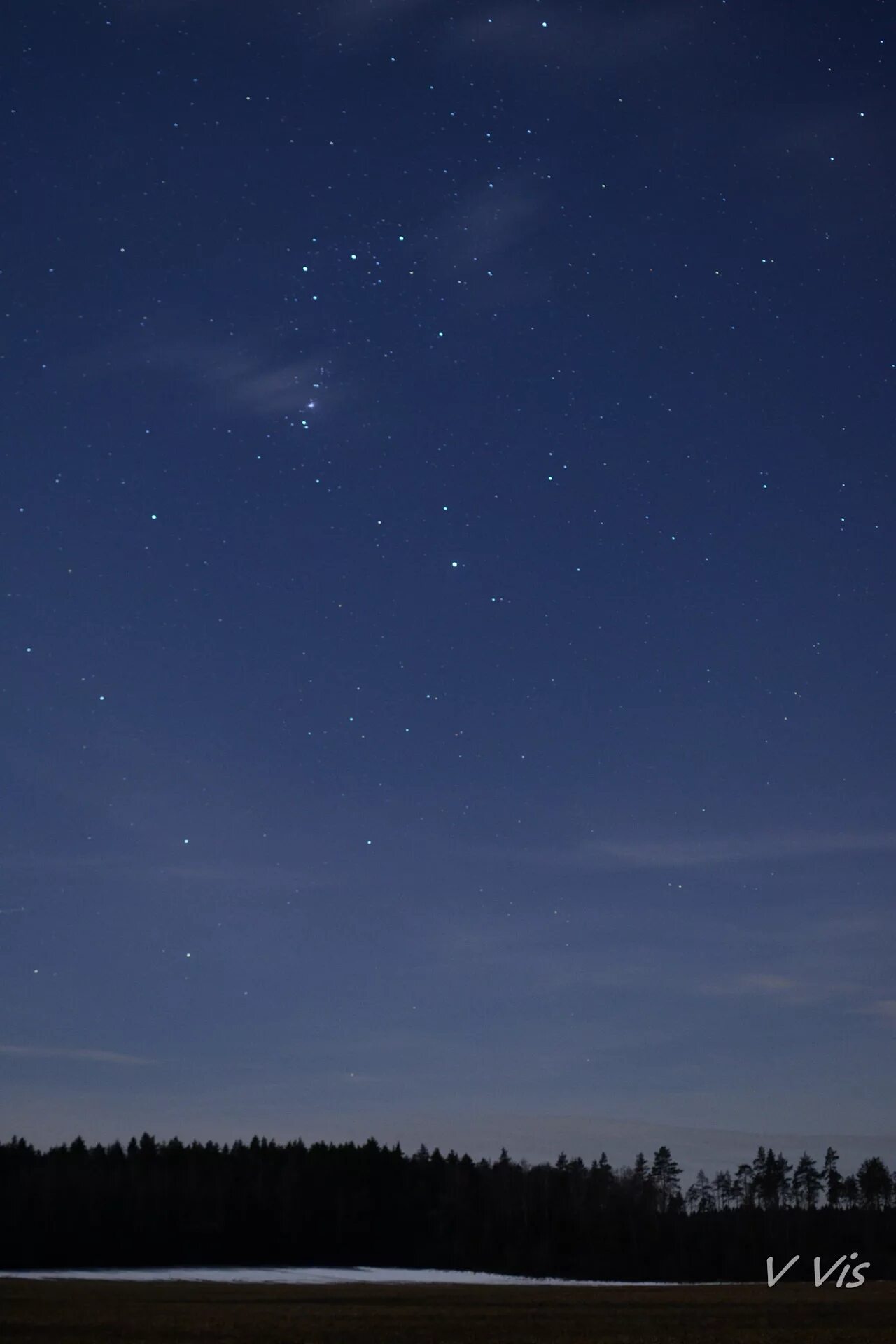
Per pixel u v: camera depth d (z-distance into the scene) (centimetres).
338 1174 10512
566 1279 7925
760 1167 10188
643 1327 3934
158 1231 8875
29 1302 4819
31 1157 10238
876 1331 3834
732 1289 6312
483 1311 4588
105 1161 10344
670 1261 8675
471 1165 11325
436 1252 9019
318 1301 5159
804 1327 3931
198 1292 5669
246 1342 3475
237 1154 10925
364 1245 9094
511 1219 9875
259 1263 8388
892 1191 9862
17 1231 8488
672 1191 10500
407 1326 3941
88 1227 8762
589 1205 10231
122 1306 4678
